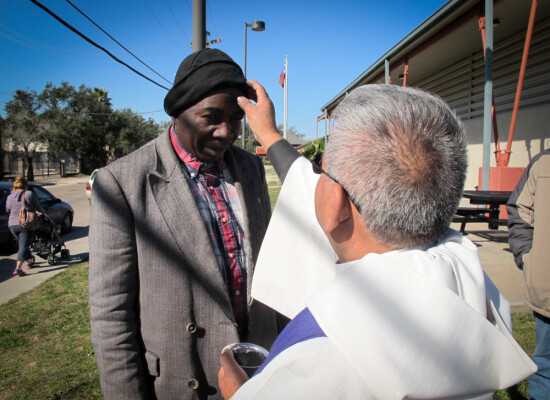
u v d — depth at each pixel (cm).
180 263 120
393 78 1223
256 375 67
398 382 57
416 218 68
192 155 133
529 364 65
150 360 120
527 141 774
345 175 71
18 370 290
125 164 125
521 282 386
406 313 61
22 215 560
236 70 127
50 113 4134
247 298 136
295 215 110
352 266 69
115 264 116
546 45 712
